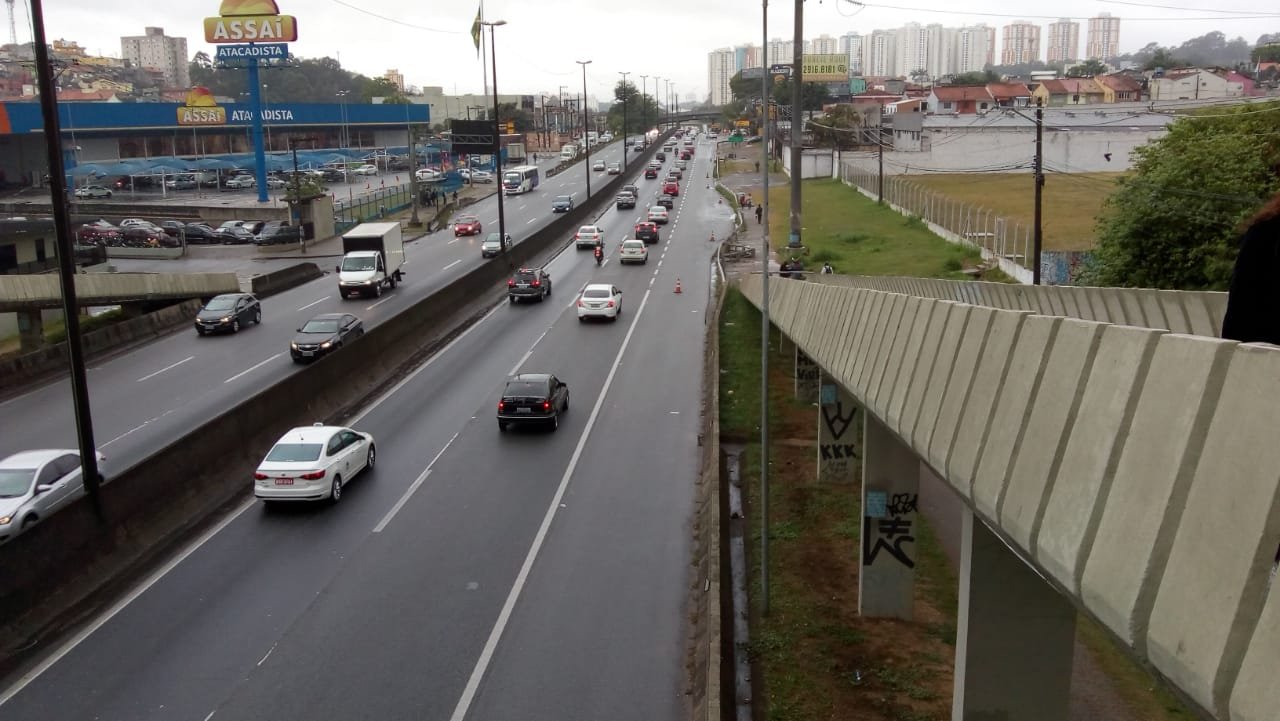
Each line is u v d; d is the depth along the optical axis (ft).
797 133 119.24
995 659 32.48
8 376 108.27
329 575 59.21
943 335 32.24
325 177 378.53
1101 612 19.25
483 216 297.94
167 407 99.35
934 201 236.22
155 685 46.52
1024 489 23.49
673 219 287.28
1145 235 99.96
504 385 108.99
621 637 51.34
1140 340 19.95
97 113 334.65
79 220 248.11
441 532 66.23
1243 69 410.72
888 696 47.11
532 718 43.70
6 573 51.11
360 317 148.05
